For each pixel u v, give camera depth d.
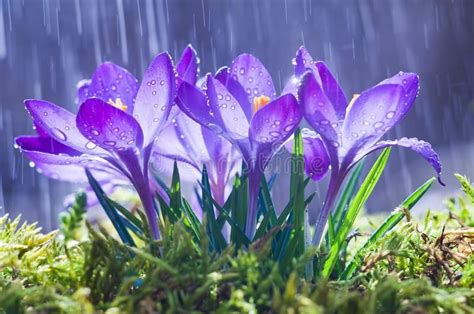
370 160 1.85
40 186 1.78
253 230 0.46
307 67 0.45
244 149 0.45
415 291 0.42
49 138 0.47
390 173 1.92
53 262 0.45
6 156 1.92
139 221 0.47
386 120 0.44
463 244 0.49
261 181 0.47
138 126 0.44
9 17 2.25
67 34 2.32
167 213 0.46
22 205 1.71
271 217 0.47
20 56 2.24
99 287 0.42
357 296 0.40
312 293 0.42
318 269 0.46
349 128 0.44
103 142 0.44
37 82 2.21
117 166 0.45
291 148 0.48
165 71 0.44
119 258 0.43
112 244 0.43
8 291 0.41
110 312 0.40
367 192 0.46
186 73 0.47
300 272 0.44
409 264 0.47
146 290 0.41
